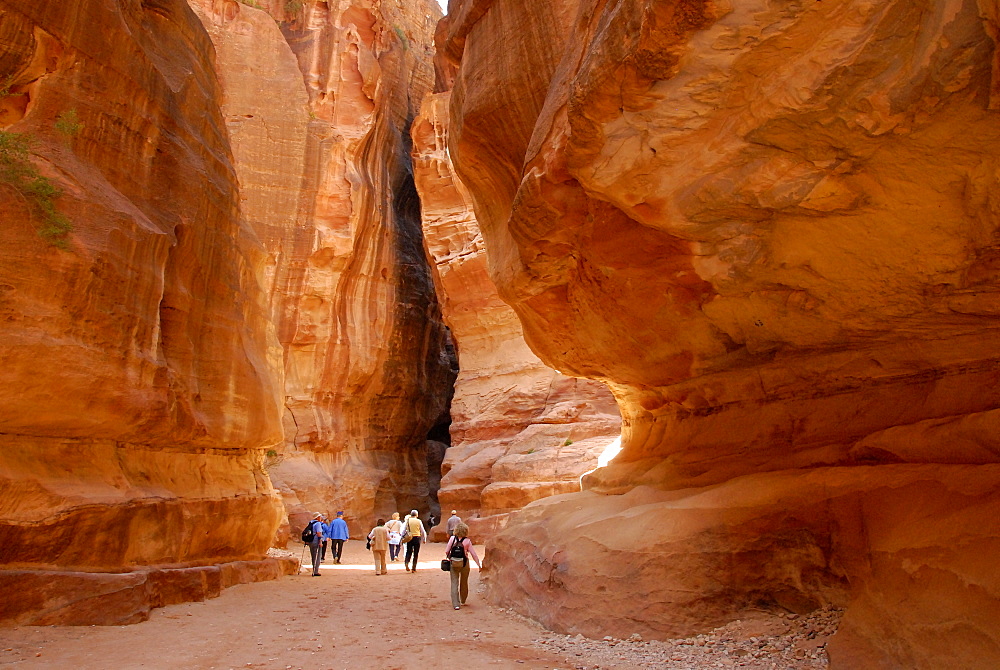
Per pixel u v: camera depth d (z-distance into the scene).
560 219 8.48
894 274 5.72
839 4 4.36
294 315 29.33
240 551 11.70
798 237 5.94
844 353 7.14
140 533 8.58
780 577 6.28
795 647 5.58
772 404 8.23
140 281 8.90
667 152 5.74
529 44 10.05
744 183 5.57
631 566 6.91
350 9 34.25
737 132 5.26
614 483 10.51
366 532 28.53
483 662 6.11
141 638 6.83
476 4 11.46
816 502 6.32
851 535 5.94
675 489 8.58
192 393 10.40
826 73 4.50
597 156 6.22
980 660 4.15
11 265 7.12
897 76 4.32
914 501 5.47
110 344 8.23
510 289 11.18
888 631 4.90
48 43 8.83
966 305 5.59
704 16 4.71
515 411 26.09
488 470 25.02
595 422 23.17
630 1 5.19
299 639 7.12
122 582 7.56
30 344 7.09
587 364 11.81
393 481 31.39
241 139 29.83
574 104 5.99
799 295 6.65
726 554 6.48
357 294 31.45
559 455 22.14
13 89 8.66
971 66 4.03
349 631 7.61
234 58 30.64
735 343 8.13
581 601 7.08
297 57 33.06
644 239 7.25
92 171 8.89
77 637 6.63
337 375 30.02
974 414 5.47
